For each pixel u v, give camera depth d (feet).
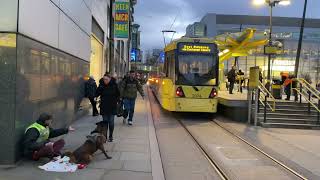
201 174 30.58
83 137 41.39
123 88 54.19
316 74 237.25
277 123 61.31
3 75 27.99
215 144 43.88
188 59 67.00
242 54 96.99
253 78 62.08
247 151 40.42
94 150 31.35
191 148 41.14
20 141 29.40
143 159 33.12
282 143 46.21
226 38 92.58
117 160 32.24
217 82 67.31
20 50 28.71
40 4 33.73
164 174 29.43
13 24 27.96
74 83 51.65
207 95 66.59
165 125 58.80
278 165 34.65
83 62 59.82
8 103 28.07
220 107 75.10
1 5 27.84
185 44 67.31
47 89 36.63
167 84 71.15
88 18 65.62
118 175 27.71
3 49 27.96
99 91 40.37
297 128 60.70
